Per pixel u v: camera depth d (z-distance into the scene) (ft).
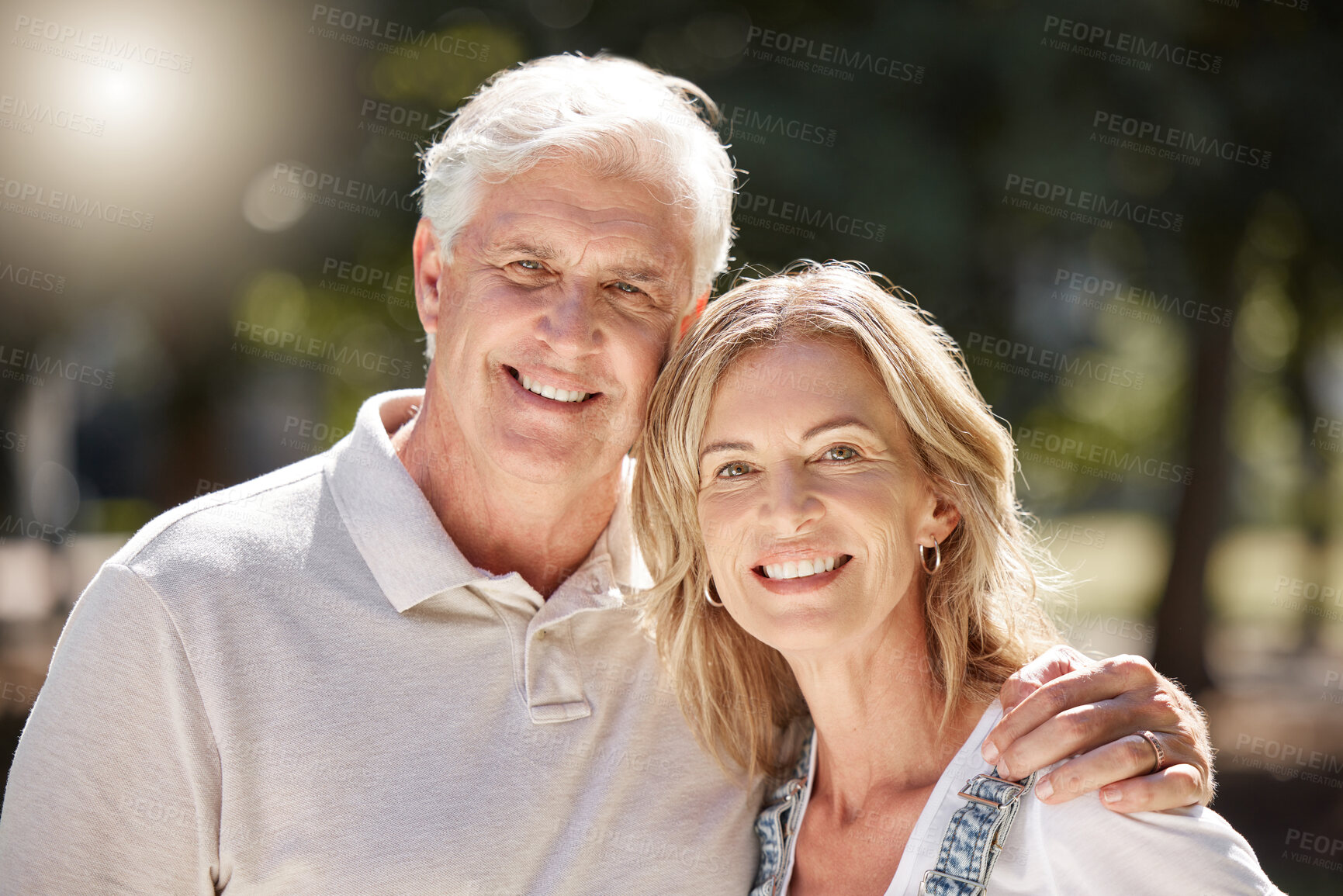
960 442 6.85
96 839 6.21
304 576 6.73
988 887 6.01
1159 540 32.91
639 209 7.05
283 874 6.33
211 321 23.00
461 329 7.13
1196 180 21.59
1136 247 22.52
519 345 6.95
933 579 7.06
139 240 21.75
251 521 6.85
